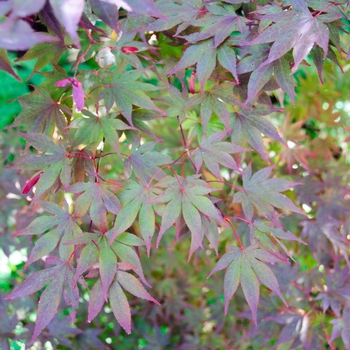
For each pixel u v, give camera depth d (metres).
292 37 0.66
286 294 0.94
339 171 1.03
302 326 0.92
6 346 0.94
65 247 0.68
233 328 1.08
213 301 1.21
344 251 0.94
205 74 0.70
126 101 0.71
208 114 0.73
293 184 0.73
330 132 1.17
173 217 0.67
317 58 0.71
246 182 0.74
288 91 0.69
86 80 0.73
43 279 0.67
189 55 0.70
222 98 0.73
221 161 0.72
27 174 0.98
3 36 0.52
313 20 0.66
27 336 0.96
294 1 0.67
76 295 0.67
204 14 0.72
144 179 0.71
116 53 0.74
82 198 0.68
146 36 0.79
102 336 1.09
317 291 1.00
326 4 0.67
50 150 0.70
